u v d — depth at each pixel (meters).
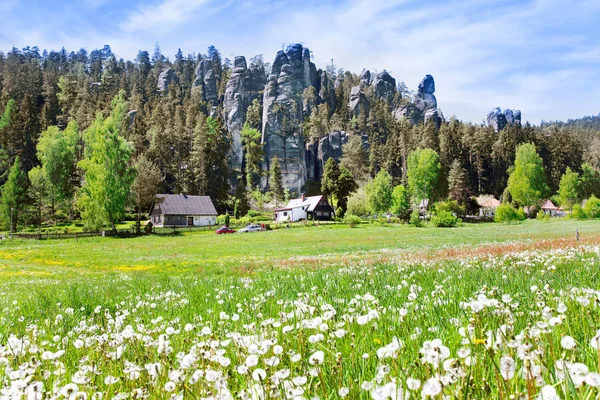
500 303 3.37
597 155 174.88
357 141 159.88
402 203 96.56
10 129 121.50
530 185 103.81
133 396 2.27
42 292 10.98
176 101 170.00
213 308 6.02
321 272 11.10
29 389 2.10
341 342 3.08
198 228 81.12
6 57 198.38
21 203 82.56
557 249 14.16
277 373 1.94
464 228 67.56
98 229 70.00
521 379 1.91
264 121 177.38
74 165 101.00
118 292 10.35
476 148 150.75
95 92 177.12
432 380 1.50
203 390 2.21
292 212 107.56
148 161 108.88
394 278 7.92
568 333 2.64
